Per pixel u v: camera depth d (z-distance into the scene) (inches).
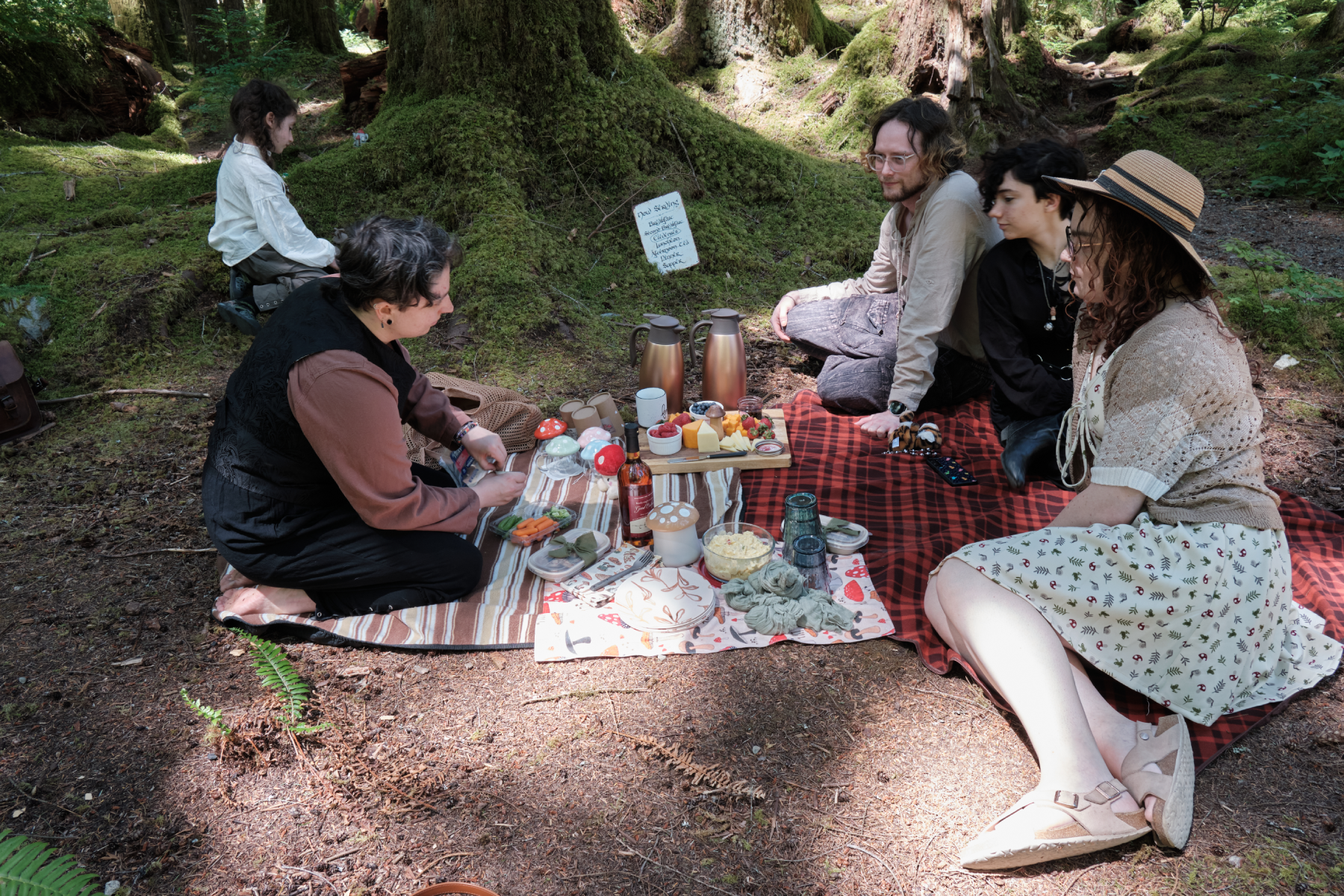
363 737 94.4
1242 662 89.7
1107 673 89.0
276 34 421.1
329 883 78.0
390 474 103.7
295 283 186.4
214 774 89.5
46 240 218.2
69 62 343.9
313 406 98.5
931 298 145.2
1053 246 131.0
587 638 108.5
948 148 141.5
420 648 107.3
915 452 147.2
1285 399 165.3
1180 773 77.4
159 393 175.9
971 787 87.1
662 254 216.4
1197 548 85.0
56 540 130.3
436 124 226.7
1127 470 84.9
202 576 122.0
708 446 144.0
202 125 374.9
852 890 76.8
